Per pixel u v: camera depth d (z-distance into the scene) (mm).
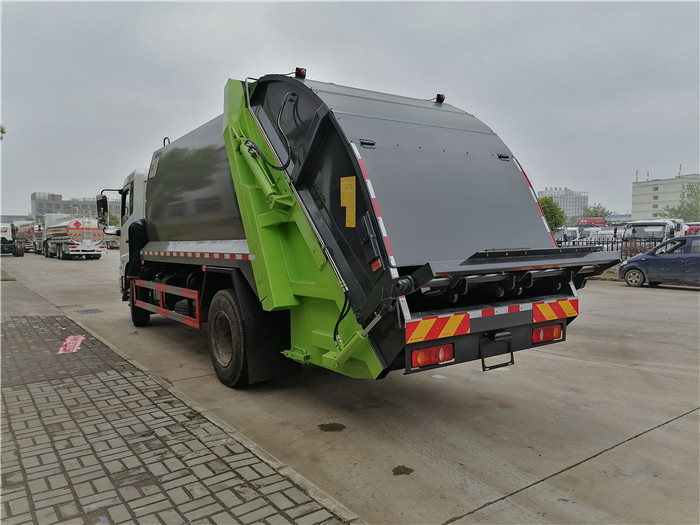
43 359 6523
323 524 2777
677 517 2996
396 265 3635
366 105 4570
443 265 3328
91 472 3385
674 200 110062
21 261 32250
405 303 3566
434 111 5156
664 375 6023
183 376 6062
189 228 6738
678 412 4762
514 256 3756
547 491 3295
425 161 4355
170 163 7410
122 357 6648
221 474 3348
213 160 5941
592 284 17094
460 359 3939
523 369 6301
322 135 4301
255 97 5242
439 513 3031
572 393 5352
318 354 4547
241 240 5340
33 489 3164
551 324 4613
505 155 5062
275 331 5316
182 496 3068
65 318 10055
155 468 3438
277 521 2803
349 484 3393
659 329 8914
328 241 4234
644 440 4113
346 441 4113
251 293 5277
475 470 3592
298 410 4852
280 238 4828
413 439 4148
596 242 27172
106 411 4566
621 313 10734
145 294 8844
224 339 5605
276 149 4805
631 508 3094
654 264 15516
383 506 3111
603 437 4180
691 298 13203
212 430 4105
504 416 4676
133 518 2836
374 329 3822
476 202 4445
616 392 5383
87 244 33344
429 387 5570
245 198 5023
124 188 9703
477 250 4145
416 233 3871
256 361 5211
